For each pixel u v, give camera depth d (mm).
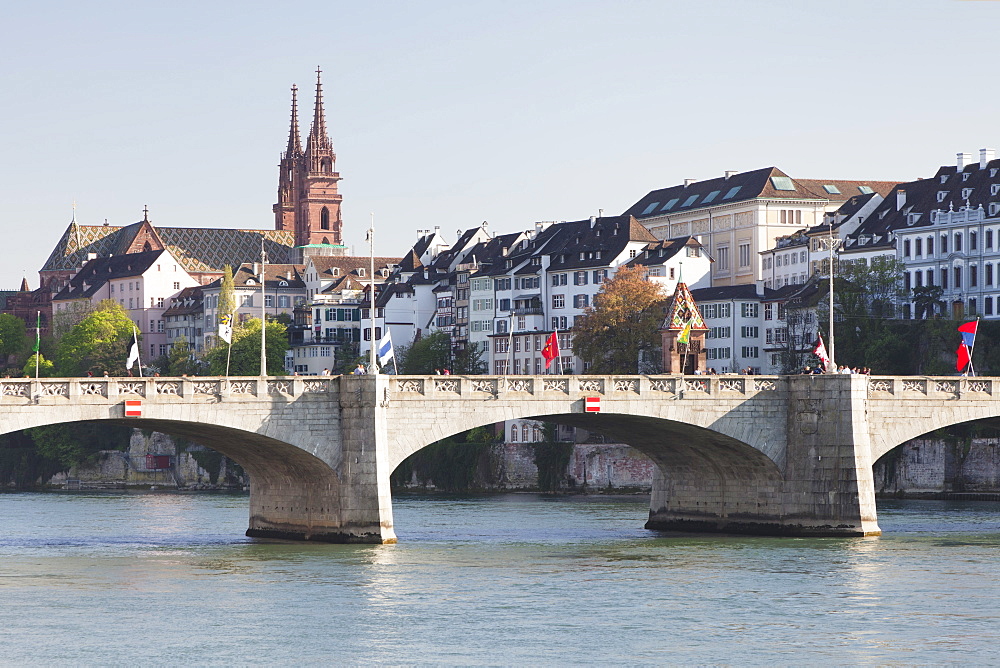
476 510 151750
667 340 127812
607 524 130750
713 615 80000
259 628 76062
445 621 78062
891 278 190875
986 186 199125
